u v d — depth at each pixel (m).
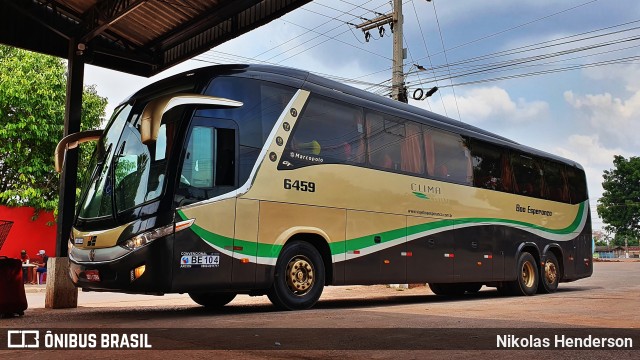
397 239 10.54
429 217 11.32
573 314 8.05
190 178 7.82
